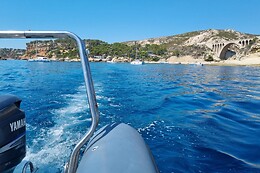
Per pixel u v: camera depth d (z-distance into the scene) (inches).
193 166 145.1
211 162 150.6
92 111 57.7
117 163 51.4
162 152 166.1
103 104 346.6
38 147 161.5
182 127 228.7
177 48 5541.3
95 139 67.6
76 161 57.7
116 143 60.9
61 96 401.4
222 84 747.4
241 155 161.6
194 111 309.3
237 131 217.6
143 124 239.1
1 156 65.2
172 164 147.6
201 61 4618.6
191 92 526.3
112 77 936.3
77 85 575.5
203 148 173.3
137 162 52.6
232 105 359.9
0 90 462.9
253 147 176.2
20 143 72.5
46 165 132.6
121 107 325.1
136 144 62.0
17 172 75.1
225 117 274.7
